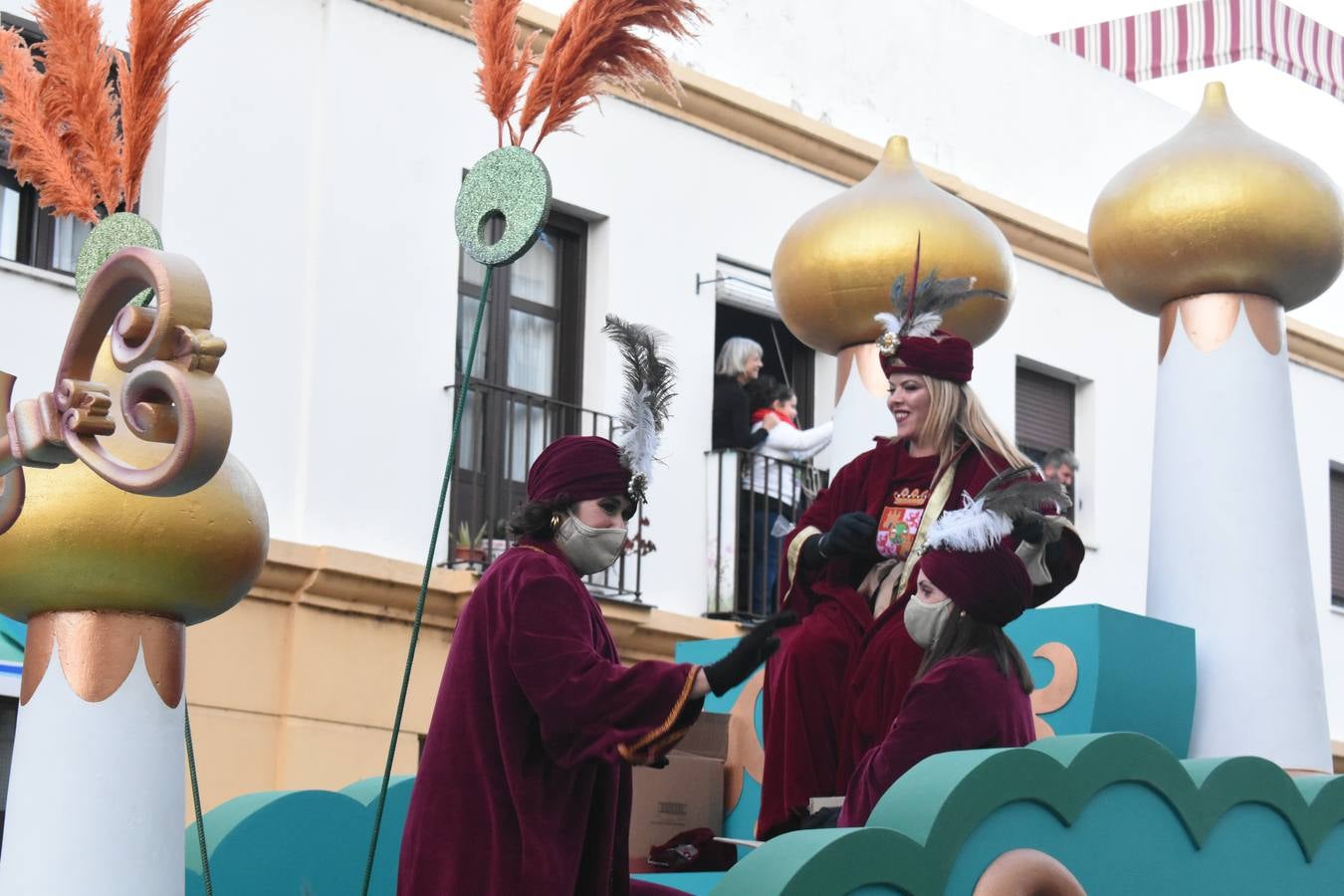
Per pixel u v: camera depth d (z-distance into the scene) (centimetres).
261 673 1266
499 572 470
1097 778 514
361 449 1352
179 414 361
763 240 1636
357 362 1355
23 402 378
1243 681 824
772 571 1543
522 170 480
